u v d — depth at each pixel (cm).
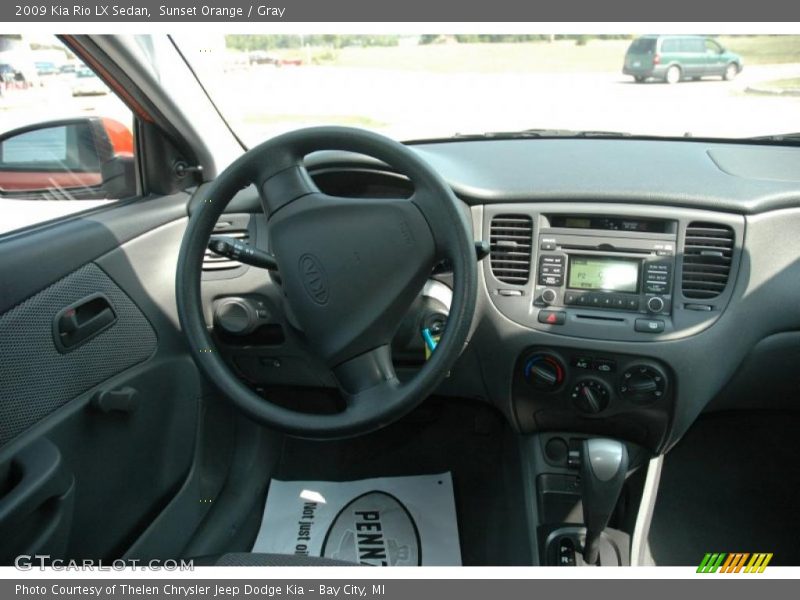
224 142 171
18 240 116
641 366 147
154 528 147
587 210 147
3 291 107
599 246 148
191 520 162
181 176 163
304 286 112
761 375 161
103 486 129
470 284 104
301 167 113
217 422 175
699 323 144
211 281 158
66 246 122
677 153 173
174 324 155
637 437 162
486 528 180
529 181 152
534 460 172
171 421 153
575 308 150
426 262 108
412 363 162
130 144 156
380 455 202
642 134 187
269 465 192
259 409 111
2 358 107
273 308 157
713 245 144
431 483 193
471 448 204
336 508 186
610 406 154
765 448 196
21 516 101
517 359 157
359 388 111
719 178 151
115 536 134
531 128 194
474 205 152
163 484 151
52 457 109
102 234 133
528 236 151
